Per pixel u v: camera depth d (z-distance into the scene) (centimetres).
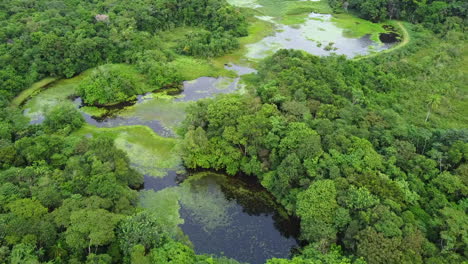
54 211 5400
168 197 7100
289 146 6956
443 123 9081
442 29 15688
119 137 8869
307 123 7662
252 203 7012
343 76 10619
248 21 17188
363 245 5006
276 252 6041
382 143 7412
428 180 6531
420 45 14562
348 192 5806
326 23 17512
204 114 8475
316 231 5575
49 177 6262
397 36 15938
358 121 8056
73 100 10581
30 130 8244
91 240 4938
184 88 11425
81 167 6562
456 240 5206
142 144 8625
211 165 7762
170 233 6175
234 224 6550
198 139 7650
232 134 7500
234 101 8325
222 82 11794
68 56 11781
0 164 6675
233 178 7612
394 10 17675
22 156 6981
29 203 5366
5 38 11419
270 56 13000
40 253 4791
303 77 9738
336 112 8131
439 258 4956
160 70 11444
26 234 4938
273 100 8656
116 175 6706
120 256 5188
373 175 6100
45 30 12025
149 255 5006
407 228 5191
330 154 6694
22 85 10638
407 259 4788
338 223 5544
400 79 11044
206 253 5956
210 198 7119
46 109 9750
